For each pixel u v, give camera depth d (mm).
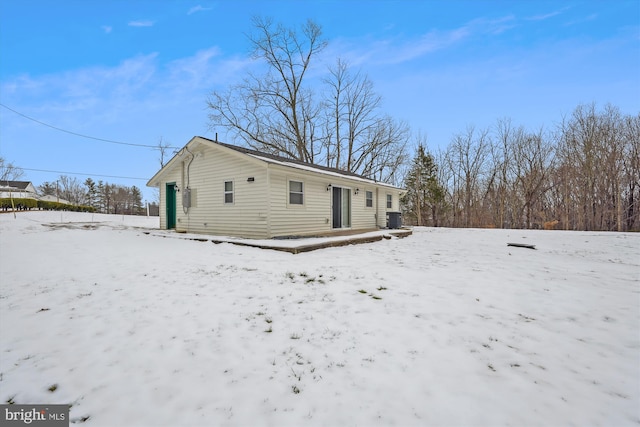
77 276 4918
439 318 3338
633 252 8523
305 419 1826
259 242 8078
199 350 2625
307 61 22406
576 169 20969
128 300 3818
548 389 2117
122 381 2180
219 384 2160
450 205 27797
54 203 30375
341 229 12516
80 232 11273
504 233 14594
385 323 3207
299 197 10359
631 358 2525
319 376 2273
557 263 6430
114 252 7098
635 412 1877
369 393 2074
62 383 2154
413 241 10984
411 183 28391
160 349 2631
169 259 6285
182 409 1905
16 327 3039
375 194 15391
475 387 2139
